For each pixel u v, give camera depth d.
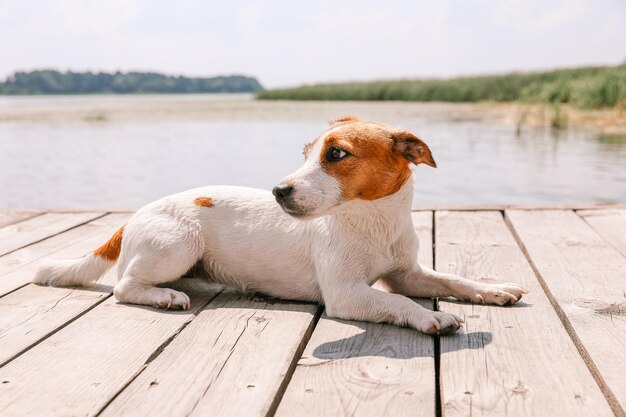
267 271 1.00
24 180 2.71
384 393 0.69
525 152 3.36
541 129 4.57
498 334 0.85
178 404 0.68
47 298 1.02
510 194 2.25
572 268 1.12
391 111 6.91
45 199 2.30
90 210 1.70
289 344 0.82
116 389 0.71
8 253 1.30
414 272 1.00
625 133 4.22
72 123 6.14
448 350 0.80
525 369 0.74
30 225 1.55
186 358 0.79
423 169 2.87
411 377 0.73
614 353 0.77
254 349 0.81
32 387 0.72
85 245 1.35
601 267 1.13
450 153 3.37
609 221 1.49
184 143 4.06
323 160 0.88
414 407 0.66
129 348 0.82
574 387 0.70
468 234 1.40
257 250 0.99
